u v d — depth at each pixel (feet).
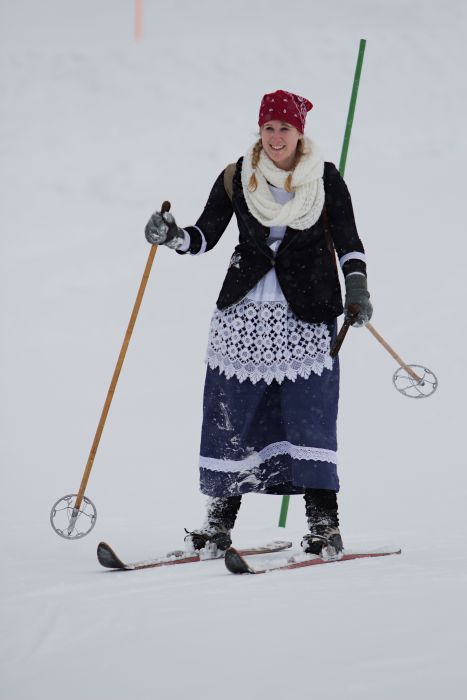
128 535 46.32
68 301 131.44
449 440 71.46
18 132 260.01
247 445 40.11
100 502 55.93
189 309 124.67
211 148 256.52
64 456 69.67
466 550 39.37
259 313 39.50
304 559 36.60
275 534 46.68
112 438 76.07
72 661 24.38
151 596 30.60
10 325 120.88
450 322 103.60
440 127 262.88
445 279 119.96
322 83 302.66
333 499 38.88
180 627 26.68
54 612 28.96
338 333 40.65
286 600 29.22
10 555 40.63
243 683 22.31
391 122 267.18
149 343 110.93
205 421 40.47
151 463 67.46
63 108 278.87
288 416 38.93
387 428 75.51
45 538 45.27
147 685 22.56
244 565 34.04
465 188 171.32
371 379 89.66
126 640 25.77
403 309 109.29
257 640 25.21
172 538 45.42
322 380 39.04
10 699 22.21
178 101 288.71
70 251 160.97
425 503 53.21
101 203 203.00
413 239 140.05
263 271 39.40
